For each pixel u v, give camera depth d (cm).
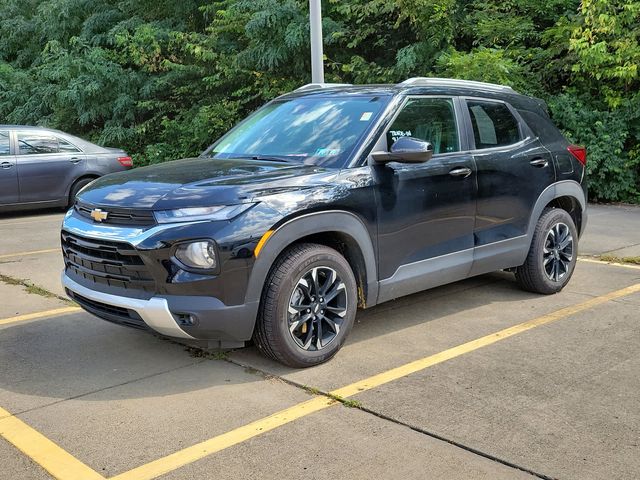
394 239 461
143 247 378
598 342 472
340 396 384
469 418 355
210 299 381
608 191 1166
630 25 1166
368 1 1291
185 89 1585
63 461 316
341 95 519
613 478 297
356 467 307
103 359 449
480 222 525
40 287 641
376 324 517
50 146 1151
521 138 577
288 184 411
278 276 402
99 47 1712
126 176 450
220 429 346
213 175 421
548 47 1315
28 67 2103
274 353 412
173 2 1736
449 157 503
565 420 352
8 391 398
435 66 1225
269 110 554
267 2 1369
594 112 1152
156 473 304
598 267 706
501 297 592
